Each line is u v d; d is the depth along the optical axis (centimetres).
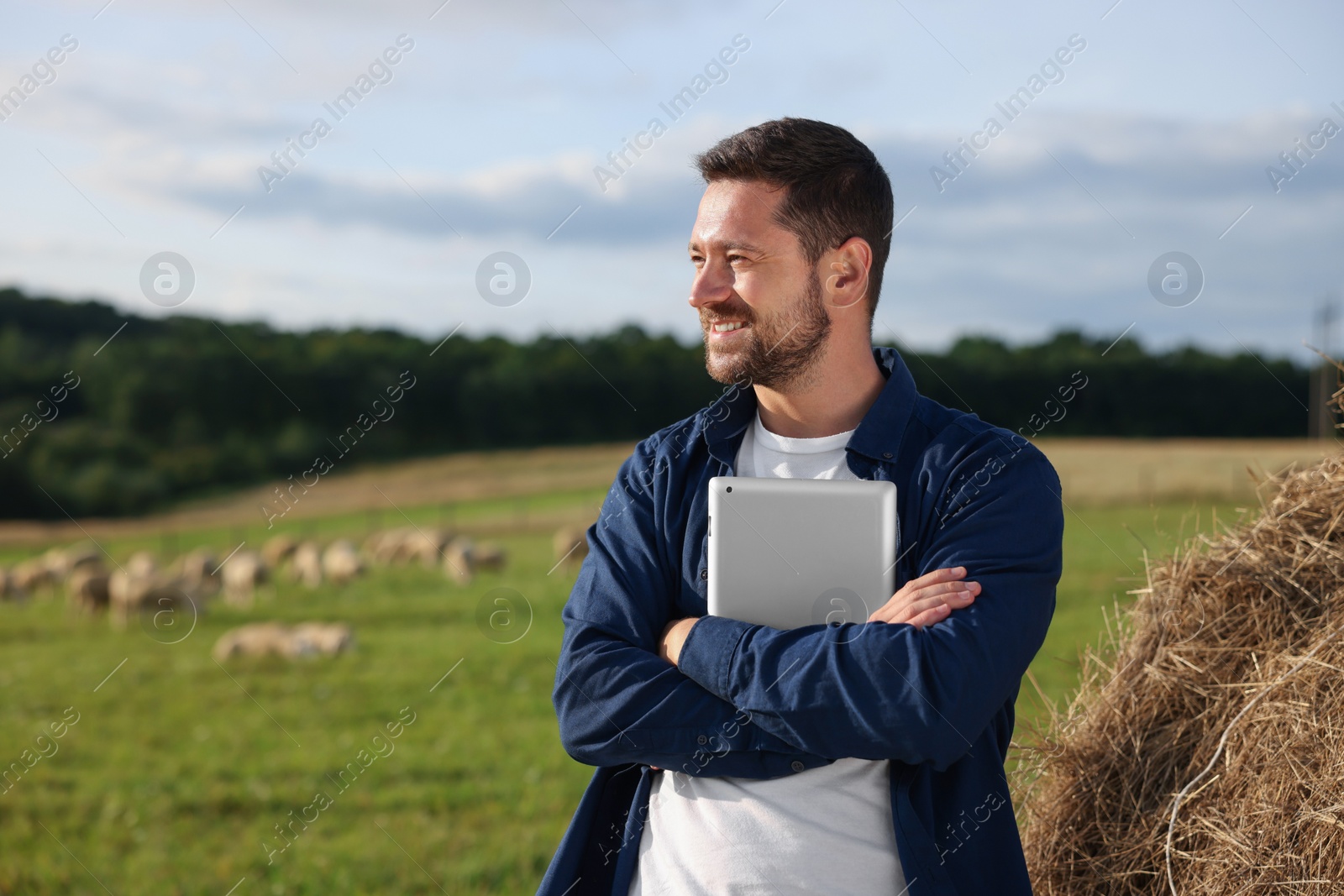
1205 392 3164
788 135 171
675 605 183
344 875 566
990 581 162
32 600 2127
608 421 4269
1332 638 198
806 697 154
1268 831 192
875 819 158
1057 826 221
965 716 152
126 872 621
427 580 2047
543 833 626
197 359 4366
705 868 158
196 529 3475
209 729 1002
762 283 170
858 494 170
